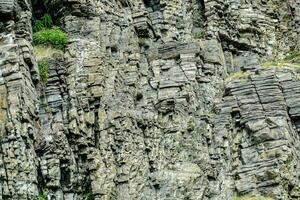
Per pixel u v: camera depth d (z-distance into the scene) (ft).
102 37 138.51
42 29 140.26
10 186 113.19
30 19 133.90
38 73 128.06
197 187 126.82
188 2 160.15
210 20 155.12
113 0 144.97
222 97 144.97
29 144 117.08
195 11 159.12
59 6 140.97
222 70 149.69
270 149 133.90
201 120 138.21
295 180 132.36
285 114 138.41
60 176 122.21
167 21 152.56
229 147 137.18
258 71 145.18
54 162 121.60
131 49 141.69
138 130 130.41
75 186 123.44
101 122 127.03
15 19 128.36
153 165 128.88
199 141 134.92
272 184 130.31
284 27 168.66
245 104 140.46
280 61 158.40
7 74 119.55
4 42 124.06
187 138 133.49
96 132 127.13
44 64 130.52
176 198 124.77
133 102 135.03
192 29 157.38
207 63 147.95
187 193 125.59
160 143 131.44
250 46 159.74
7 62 120.16
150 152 129.90
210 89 144.66
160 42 149.69
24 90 119.75
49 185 120.57
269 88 141.49
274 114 137.69
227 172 134.51
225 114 140.26
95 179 123.13
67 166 123.54
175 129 133.08
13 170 113.91
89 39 136.46
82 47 134.21
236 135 138.92
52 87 129.29
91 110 128.16
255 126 136.67
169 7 154.71
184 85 138.72
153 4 154.61
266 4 168.96
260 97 140.67
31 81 125.59
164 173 126.93
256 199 128.88
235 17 161.27
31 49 128.06
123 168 125.08
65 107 128.06
